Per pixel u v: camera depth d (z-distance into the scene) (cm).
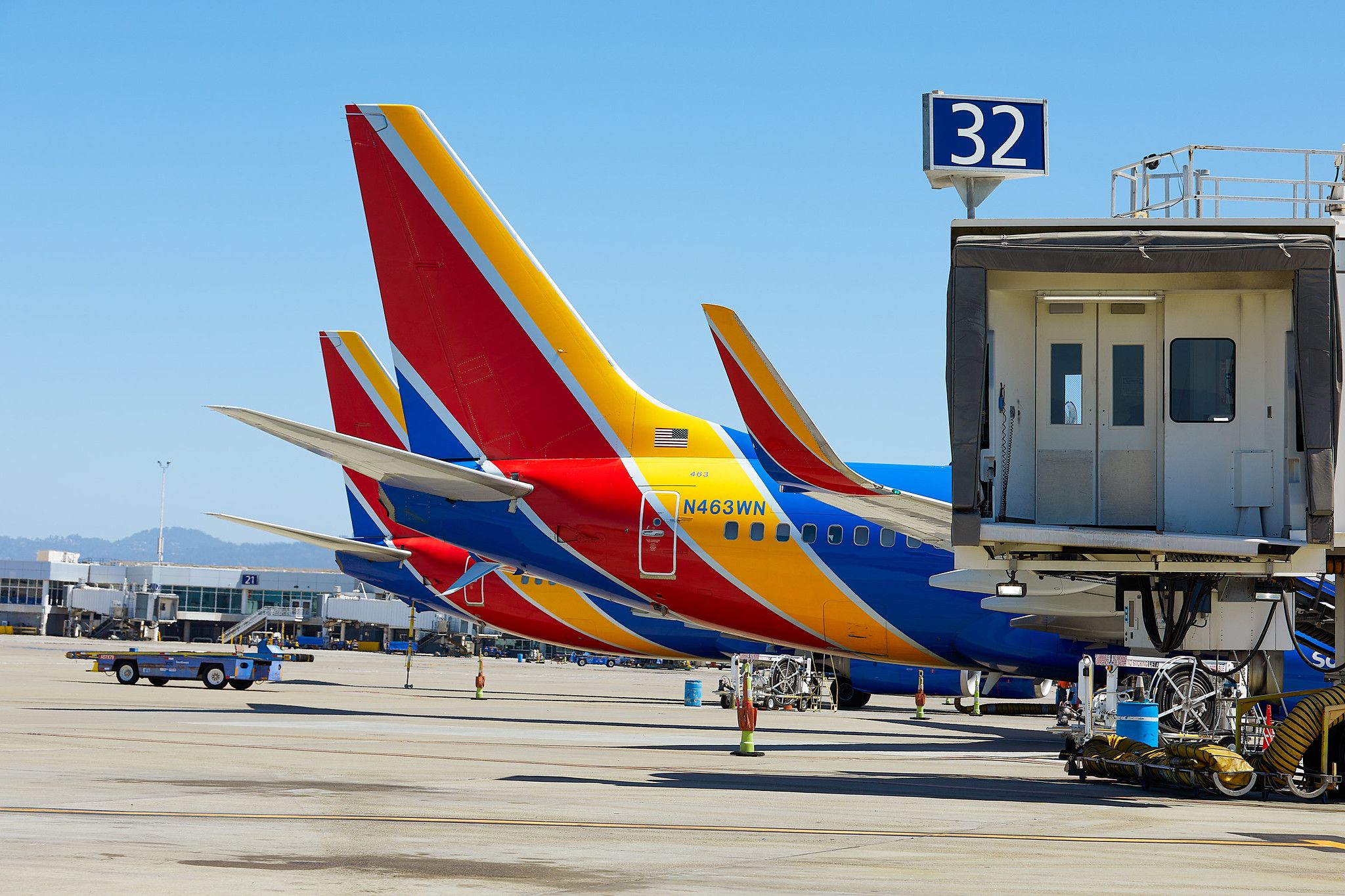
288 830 1131
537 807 1338
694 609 2744
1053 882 941
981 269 1482
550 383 2745
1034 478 1603
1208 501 1555
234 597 14575
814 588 2692
